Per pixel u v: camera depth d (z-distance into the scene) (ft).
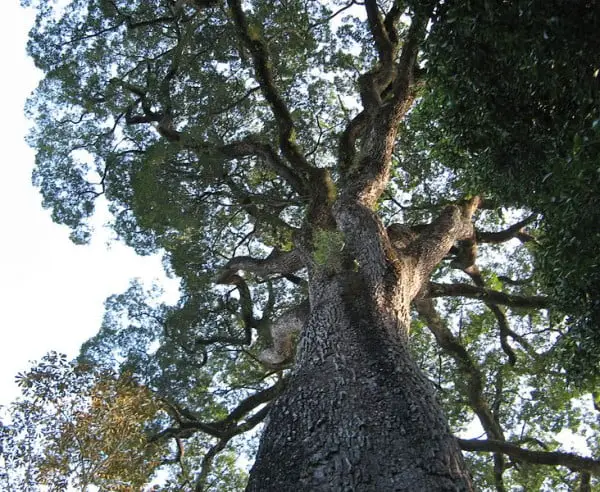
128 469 27.07
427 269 33.42
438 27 23.17
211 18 47.60
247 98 47.62
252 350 49.70
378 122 39.17
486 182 27.84
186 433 41.42
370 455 18.71
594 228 22.02
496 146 25.86
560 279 25.04
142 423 29.01
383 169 37.42
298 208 50.26
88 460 26.50
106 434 26.61
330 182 39.91
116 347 47.32
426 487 17.69
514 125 24.72
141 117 48.03
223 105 46.14
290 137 42.80
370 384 21.77
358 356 23.45
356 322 25.67
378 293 27.99
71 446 26.43
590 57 19.88
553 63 20.51
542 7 19.63
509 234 47.34
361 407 20.65
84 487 26.09
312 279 31.55
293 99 50.47
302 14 48.32
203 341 47.80
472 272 48.62
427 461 18.62
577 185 20.71
